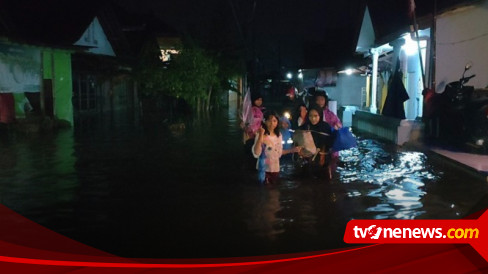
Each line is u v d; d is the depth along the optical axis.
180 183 8.81
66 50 19.41
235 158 11.60
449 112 12.00
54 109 19.78
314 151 8.90
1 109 17.33
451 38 13.20
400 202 7.30
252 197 7.69
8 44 17.02
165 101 30.69
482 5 12.87
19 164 10.80
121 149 13.20
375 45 17.88
